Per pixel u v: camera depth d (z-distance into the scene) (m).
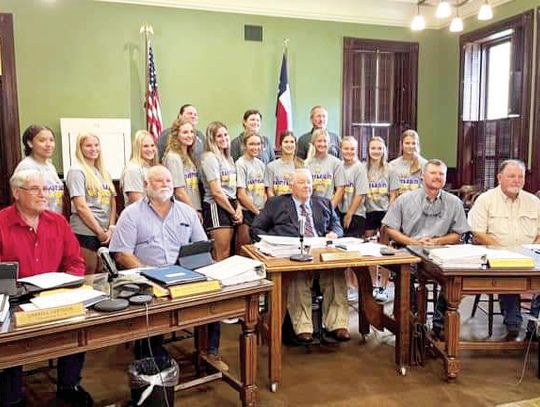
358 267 2.94
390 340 3.40
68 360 2.48
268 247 2.87
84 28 5.14
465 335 3.41
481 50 5.98
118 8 5.22
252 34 5.68
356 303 4.10
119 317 1.92
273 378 2.67
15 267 2.06
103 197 3.54
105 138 5.13
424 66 6.39
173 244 2.79
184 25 5.45
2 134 5.00
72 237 2.59
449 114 6.34
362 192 4.32
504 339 3.31
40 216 2.46
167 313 2.08
